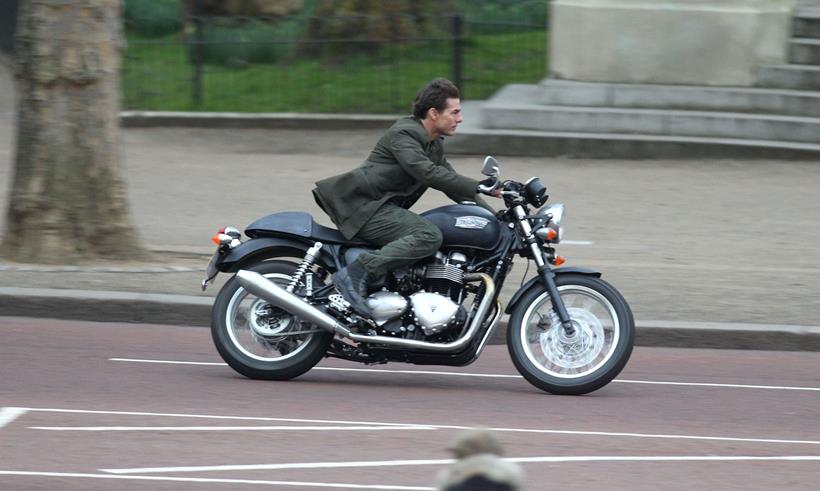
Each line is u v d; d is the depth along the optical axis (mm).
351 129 63250
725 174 54500
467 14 73375
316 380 26375
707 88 59062
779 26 60000
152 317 31766
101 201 36375
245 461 19828
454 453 9812
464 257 25062
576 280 25312
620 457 20688
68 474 18922
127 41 75188
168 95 68500
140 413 22781
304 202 49875
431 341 24922
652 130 57781
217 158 59188
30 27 35844
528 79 67938
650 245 42062
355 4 71438
